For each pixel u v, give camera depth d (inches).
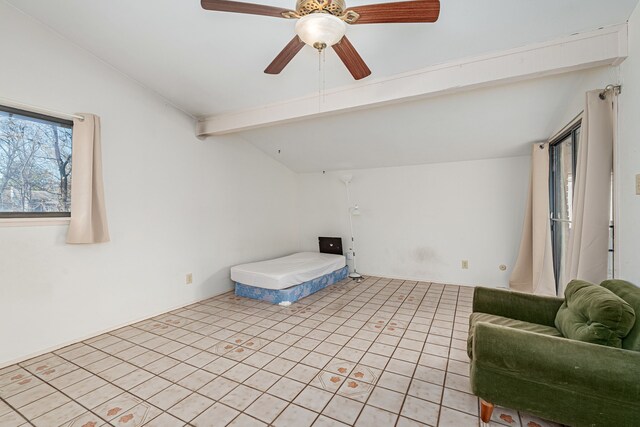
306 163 202.1
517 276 151.6
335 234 210.2
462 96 114.0
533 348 56.1
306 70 100.8
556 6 69.3
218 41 92.6
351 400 71.5
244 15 80.8
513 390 58.2
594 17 71.2
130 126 120.5
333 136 159.6
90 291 108.7
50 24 95.7
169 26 88.3
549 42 78.8
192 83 117.9
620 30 72.2
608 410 51.0
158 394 75.1
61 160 104.5
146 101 126.0
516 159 156.7
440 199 174.7
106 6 84.0
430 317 122.6
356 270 202.8
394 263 189.9
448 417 65.4
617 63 74.6
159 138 131.3
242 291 154.9
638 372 48.9
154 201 129.5
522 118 121.6
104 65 112.2
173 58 103.7
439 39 82.0
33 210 98.2
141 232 124.6
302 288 150.6
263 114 128.6
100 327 111.3
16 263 92.1
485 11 72.0
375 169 193.6
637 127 67.2
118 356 94.6
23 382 81.0
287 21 81.8
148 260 127.3
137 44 98.7
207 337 107.6
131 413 68.3
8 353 90.1
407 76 97.6
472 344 64.8
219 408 69.6
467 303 139.6
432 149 157.6
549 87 102.8
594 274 79.2
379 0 71.2
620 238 74.0
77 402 72.4
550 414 55.6
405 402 70.4
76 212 101.4
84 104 106.7
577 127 107.0
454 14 73.5
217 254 159.0
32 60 94.5
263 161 191.0
